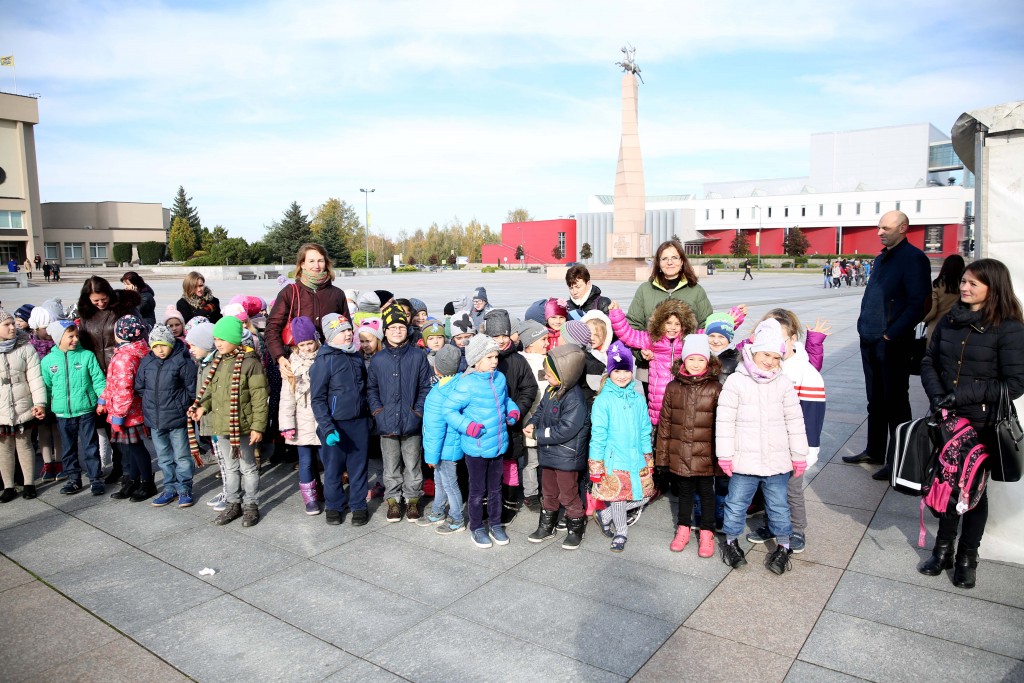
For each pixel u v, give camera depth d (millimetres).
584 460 4598
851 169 87500
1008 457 3725
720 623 3590
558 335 5688
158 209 78500
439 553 4539
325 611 3764
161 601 3898
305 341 5176
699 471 4328
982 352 3783
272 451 6648
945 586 3957
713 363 4434
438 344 5859
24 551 4602
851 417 8156
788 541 4246
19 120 58031
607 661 3248
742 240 78188
